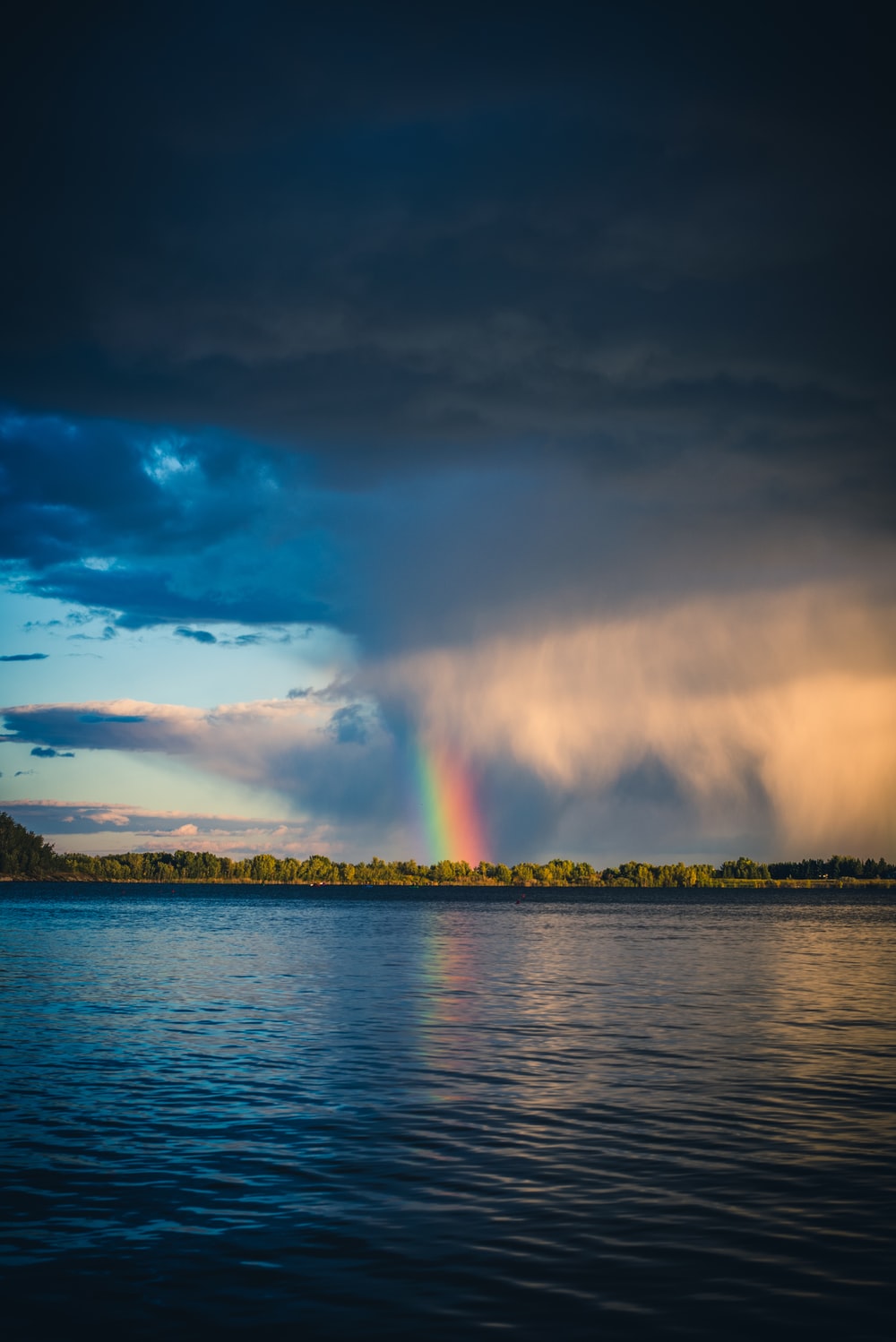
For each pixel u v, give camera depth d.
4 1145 23.30
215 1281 15.77
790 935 115.25
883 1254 16.88
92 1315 14.66
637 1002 50.16
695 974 65.25
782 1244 17.28
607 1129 24.89
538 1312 14.77
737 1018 44.44
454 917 163.38
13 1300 15.13
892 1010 47.25
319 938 100.81
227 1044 36.84
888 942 102.94
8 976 60.16
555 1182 20.64
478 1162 22.02
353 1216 18.59
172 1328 14.28
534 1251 16.97
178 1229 17.91
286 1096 28.39
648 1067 32.75
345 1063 33.19
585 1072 31.81
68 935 101.31
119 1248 17.08
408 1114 26.27
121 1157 22.36
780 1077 31.27
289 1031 39.94
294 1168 21.48
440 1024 42.09
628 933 116.44
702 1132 24.59
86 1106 27.06
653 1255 16.81
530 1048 36.19
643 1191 20.06
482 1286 15.62
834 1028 41.59
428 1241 17.38
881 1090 29.36
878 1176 21.08
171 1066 32.59
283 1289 15.48
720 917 176.75
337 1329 14.21
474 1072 31.73
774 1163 22.03
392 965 70.00
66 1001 48.97
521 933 116.00
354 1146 23.28
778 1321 14.51
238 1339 13.92
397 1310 14.80
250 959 74.31
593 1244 17.25
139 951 81.31
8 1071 31.81
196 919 144.12
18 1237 17.55
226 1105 27.20
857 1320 14.55
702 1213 18.80
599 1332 14.16
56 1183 20.52
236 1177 20.84
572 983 58.97
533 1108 26.98
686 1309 14.87
